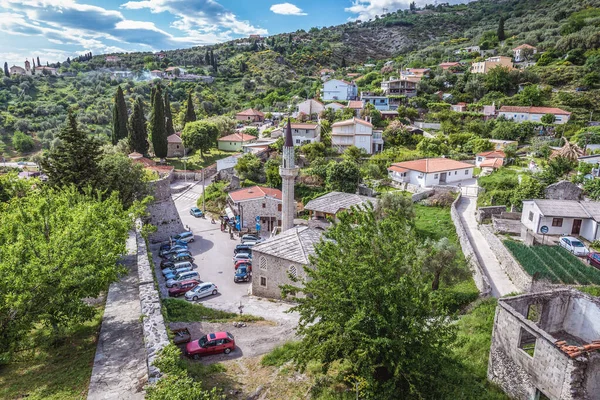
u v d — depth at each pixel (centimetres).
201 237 6016
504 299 2119
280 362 2364
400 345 1684
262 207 6334
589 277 3291
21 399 1727
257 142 10462
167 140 10162
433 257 3509
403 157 8412
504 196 5606
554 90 12100
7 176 4000
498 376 2089
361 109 11038
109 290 2942
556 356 1730
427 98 12488
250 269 4616
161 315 2311
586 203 4425
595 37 13250
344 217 2102
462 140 9406
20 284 1880
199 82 18850
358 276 1770
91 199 3409
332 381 2098
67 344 2238
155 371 1769
